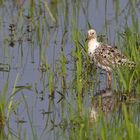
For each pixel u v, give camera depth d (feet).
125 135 45.11
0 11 76.28
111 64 59.31
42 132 49.08
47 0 78.84
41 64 61.31
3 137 48.52
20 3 77.77
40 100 55.01
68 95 55.83
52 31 70.54
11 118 51.60
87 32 62.80
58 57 63.10
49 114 52.37
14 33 69.77
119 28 67.82
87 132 45.52
